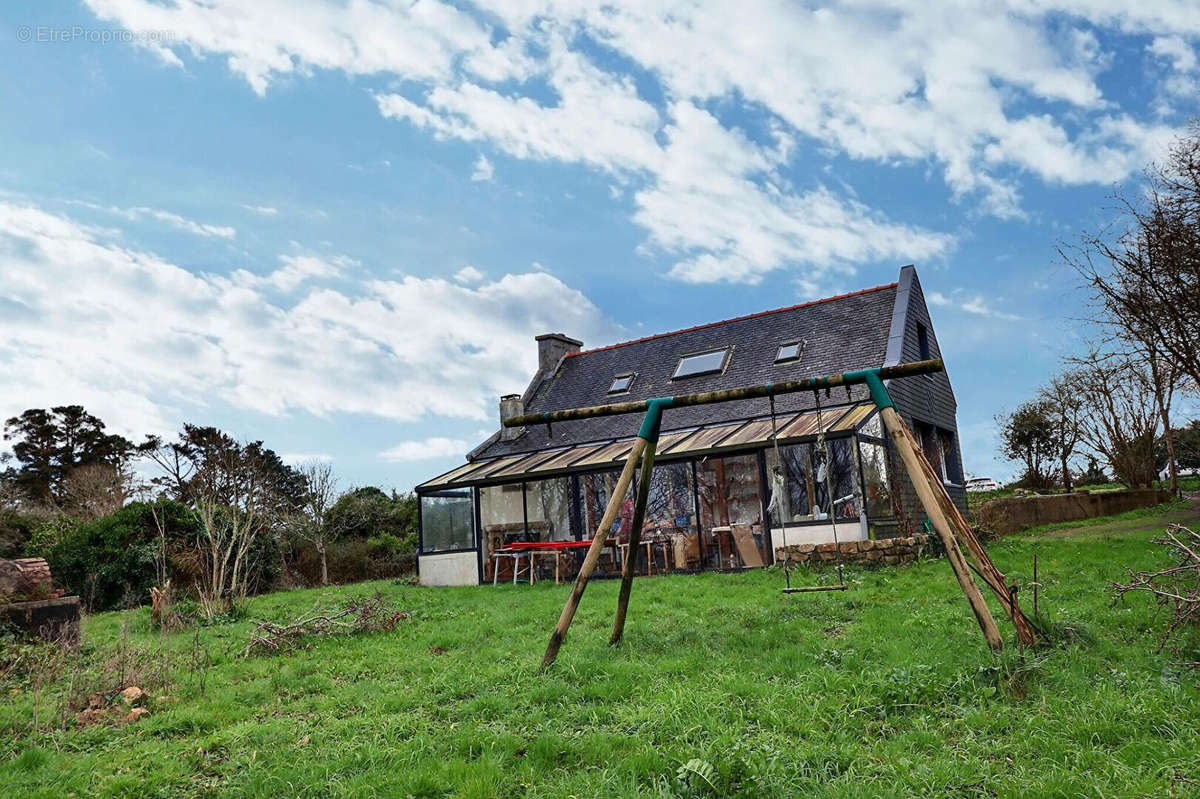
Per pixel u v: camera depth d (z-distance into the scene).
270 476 26.47
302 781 5.84
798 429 17.30
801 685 7.14
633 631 10.43
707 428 19.98
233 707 8.27
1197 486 29.80
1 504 35.62
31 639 10.91
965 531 8.62
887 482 17.81
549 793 5.25
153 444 45.19
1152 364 17.44
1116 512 25.95
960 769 5.11
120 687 8.88
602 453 20.55
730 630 10.02
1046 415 31.92
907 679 6.85
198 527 20.33
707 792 5.02
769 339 22.55
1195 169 14.23
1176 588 8.23
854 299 22.33
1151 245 14.48
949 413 23.78
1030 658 7.07
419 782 5.53
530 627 11.70
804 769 5.31
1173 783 4.71
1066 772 4.87
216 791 5.90
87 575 19.36
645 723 6.31
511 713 7.08
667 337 25.22
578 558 19.94
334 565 28.09
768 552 17.11
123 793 5.94
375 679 9.31
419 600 16.61
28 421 44.94
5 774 6.38
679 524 19.44
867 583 13.23
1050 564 13.23
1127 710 5.80
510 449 23.73
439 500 22.34
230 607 15.34
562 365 26.88
